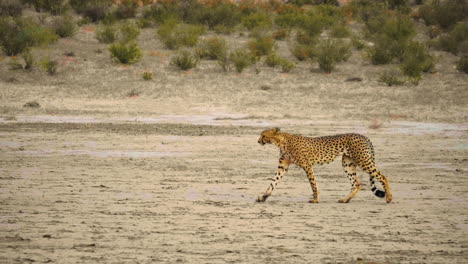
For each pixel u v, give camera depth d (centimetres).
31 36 11600
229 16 14825
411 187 3784
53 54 11338
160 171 4269
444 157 5012
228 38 13612
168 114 7762
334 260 2189
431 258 2238
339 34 13950
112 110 7969
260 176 4144
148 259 2164
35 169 4266
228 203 3238
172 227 2666
